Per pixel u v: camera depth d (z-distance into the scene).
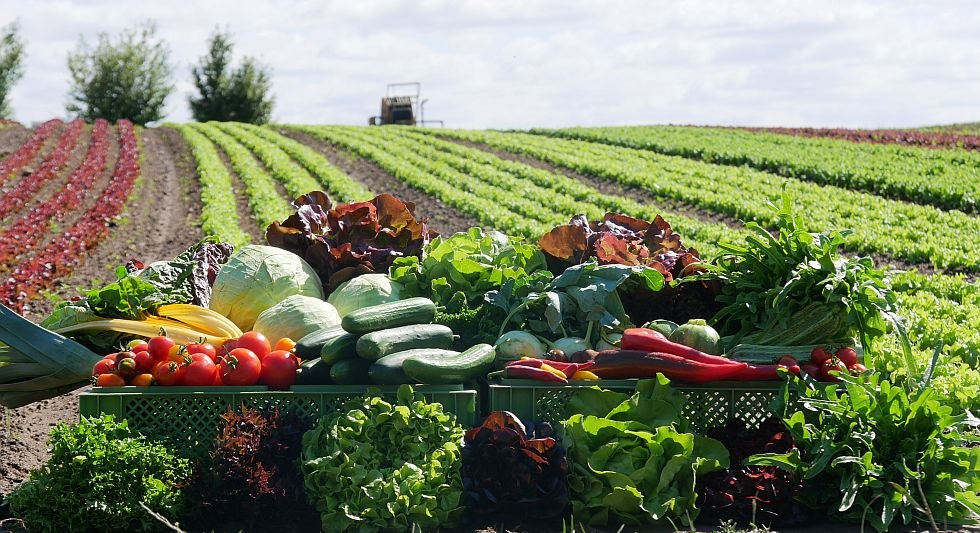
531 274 3.22
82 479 2.71
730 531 2.71
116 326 3.07
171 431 2.85
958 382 3.37
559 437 2.83
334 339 2.89
